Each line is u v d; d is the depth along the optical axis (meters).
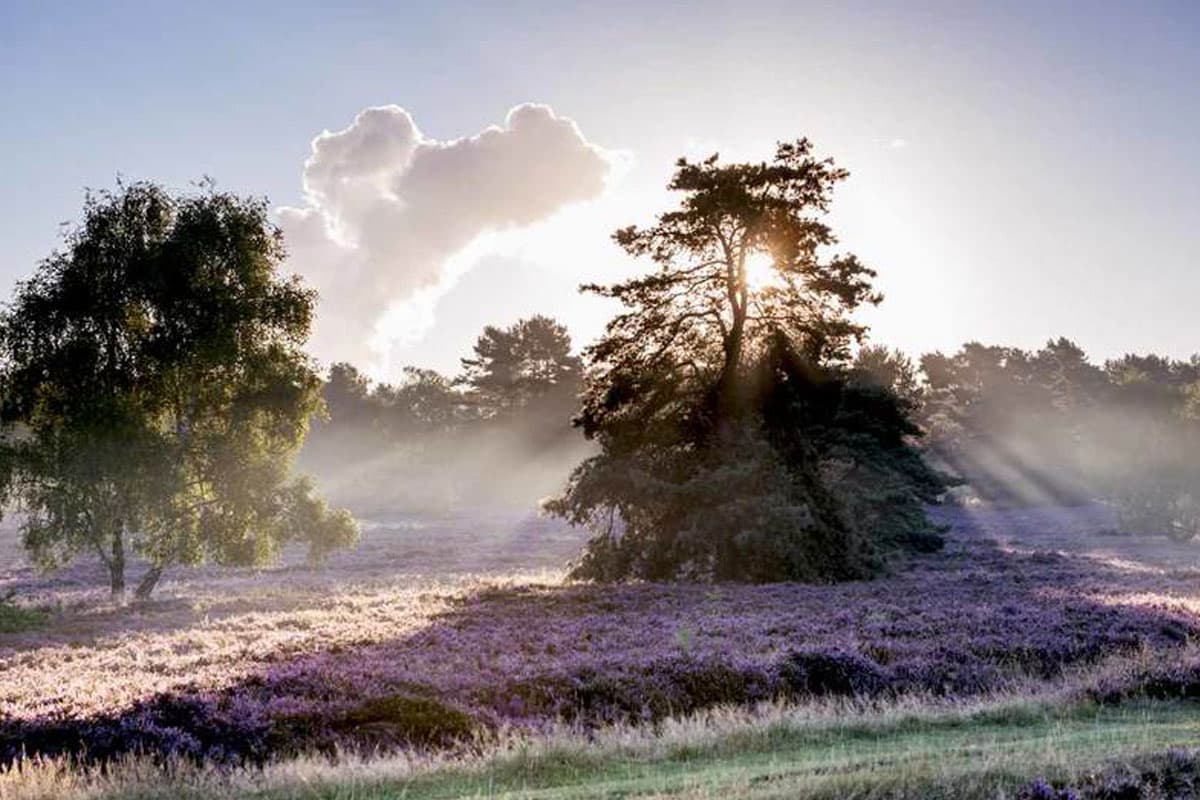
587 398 45.47
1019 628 23.88
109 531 40.41
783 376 43.81
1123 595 32.06
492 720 15.75
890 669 19.42
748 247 43.47
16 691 17.98
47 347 40.38
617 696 17.11
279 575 52.69
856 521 48.06
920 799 9.21
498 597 33.03
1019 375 159.88
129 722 14.93
